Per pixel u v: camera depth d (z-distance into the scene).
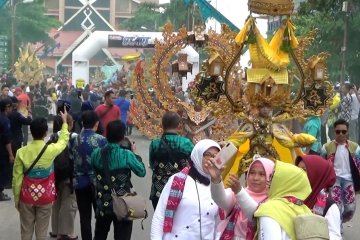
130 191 9.37
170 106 13.98
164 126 9.95
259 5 10.07
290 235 5.48
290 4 10.14
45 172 10.10
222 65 10.07
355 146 11.73
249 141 10.02
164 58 14.12
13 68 51.25
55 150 10.12
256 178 6.21
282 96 10.05
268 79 9.90
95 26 108.38
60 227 11.35
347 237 12.23
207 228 6.84
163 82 14.12
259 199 6.20
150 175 18.47
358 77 32.97
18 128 15.67
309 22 30.75
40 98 33.19
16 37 62.97
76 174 10.42
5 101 14.80
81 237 10.93
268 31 27.73
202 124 13.61
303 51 10.30
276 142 10.17
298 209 5.60
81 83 43.78
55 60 103.25
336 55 31.48
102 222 9.47
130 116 14.23
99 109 16.52
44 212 10.24
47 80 49.75
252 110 10.13
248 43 10.08
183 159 9.77
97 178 9.34
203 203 6.83
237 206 6.44
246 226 6.36
